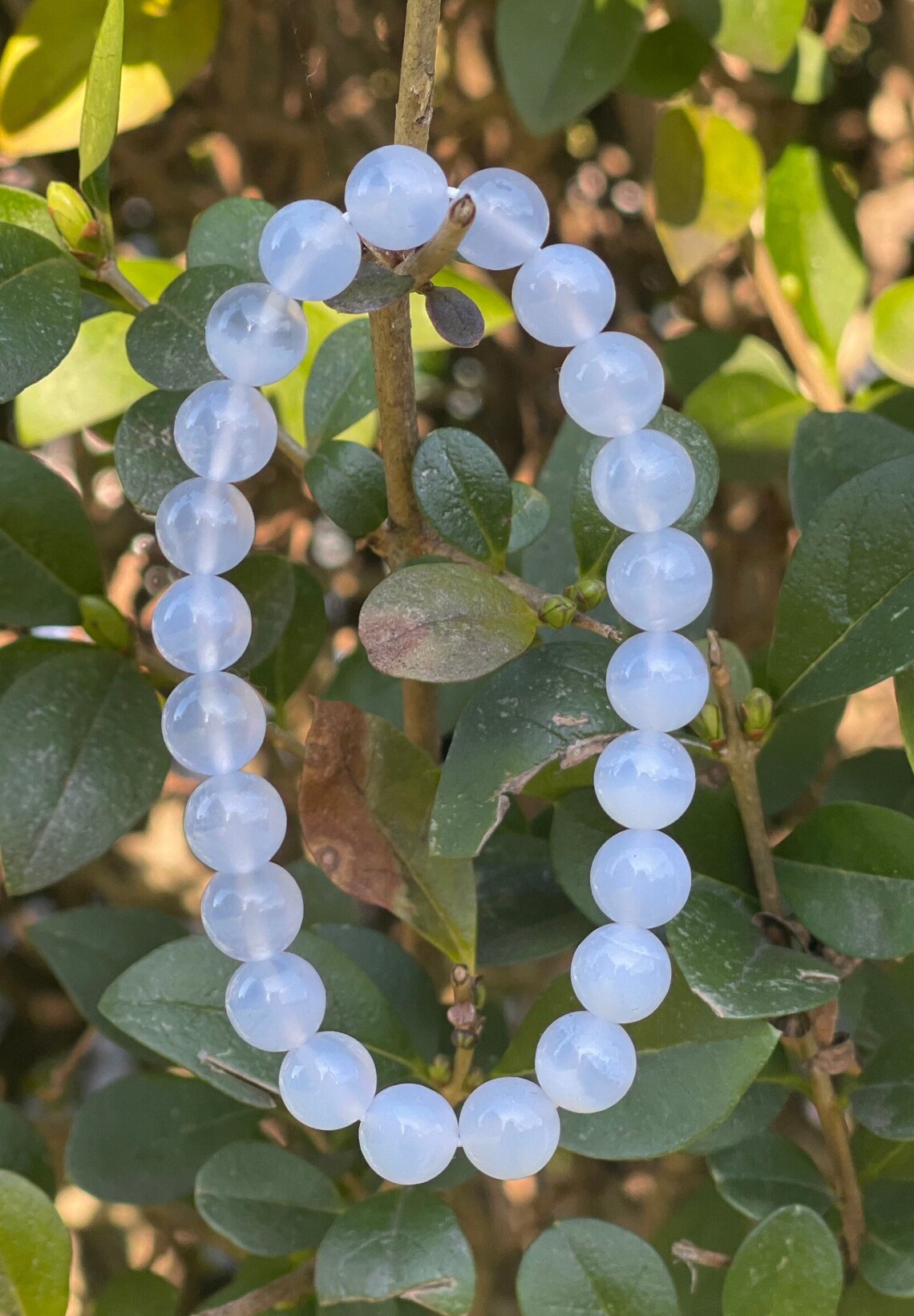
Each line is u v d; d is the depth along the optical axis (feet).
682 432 0.78
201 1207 0.79
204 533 0.75
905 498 0.77
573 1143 0.76
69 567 0.85
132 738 0.82
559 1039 0.75
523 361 1.08
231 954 0.76
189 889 1.30
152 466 0.78
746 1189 0.81
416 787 0.79
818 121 1.05
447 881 0.80
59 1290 0.78
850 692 0.76
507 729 0.76
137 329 0.78
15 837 0.80
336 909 0.91
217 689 0.75
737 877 0.80
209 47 0.91
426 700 0.84
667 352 0.97
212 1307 0.85
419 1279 0.76
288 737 0.88
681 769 0.75
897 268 1.08
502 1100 0.75
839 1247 0.78
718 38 0.88
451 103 1.05
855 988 0.88
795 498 0.82
